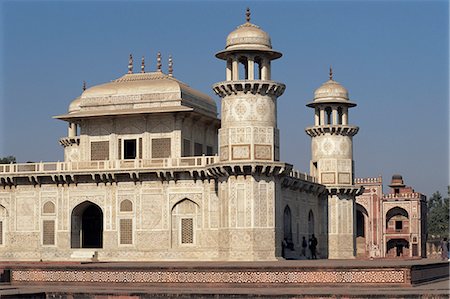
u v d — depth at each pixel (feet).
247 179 132.98
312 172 179.22
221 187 136.36
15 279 110.22
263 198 133.18
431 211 329.52
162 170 144.97
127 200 147.95
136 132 152.46
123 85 154.71
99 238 154.20
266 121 134.10
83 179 150.82
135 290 97.30
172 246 144.97
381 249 254.47
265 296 89.56
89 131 155.12
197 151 157.28
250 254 131.85
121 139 153.17
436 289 92.79
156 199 146.41
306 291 92.12
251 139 132.98
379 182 255.50
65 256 150.71
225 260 134.00
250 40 133.59
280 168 133.80
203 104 160.15
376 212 254.88
